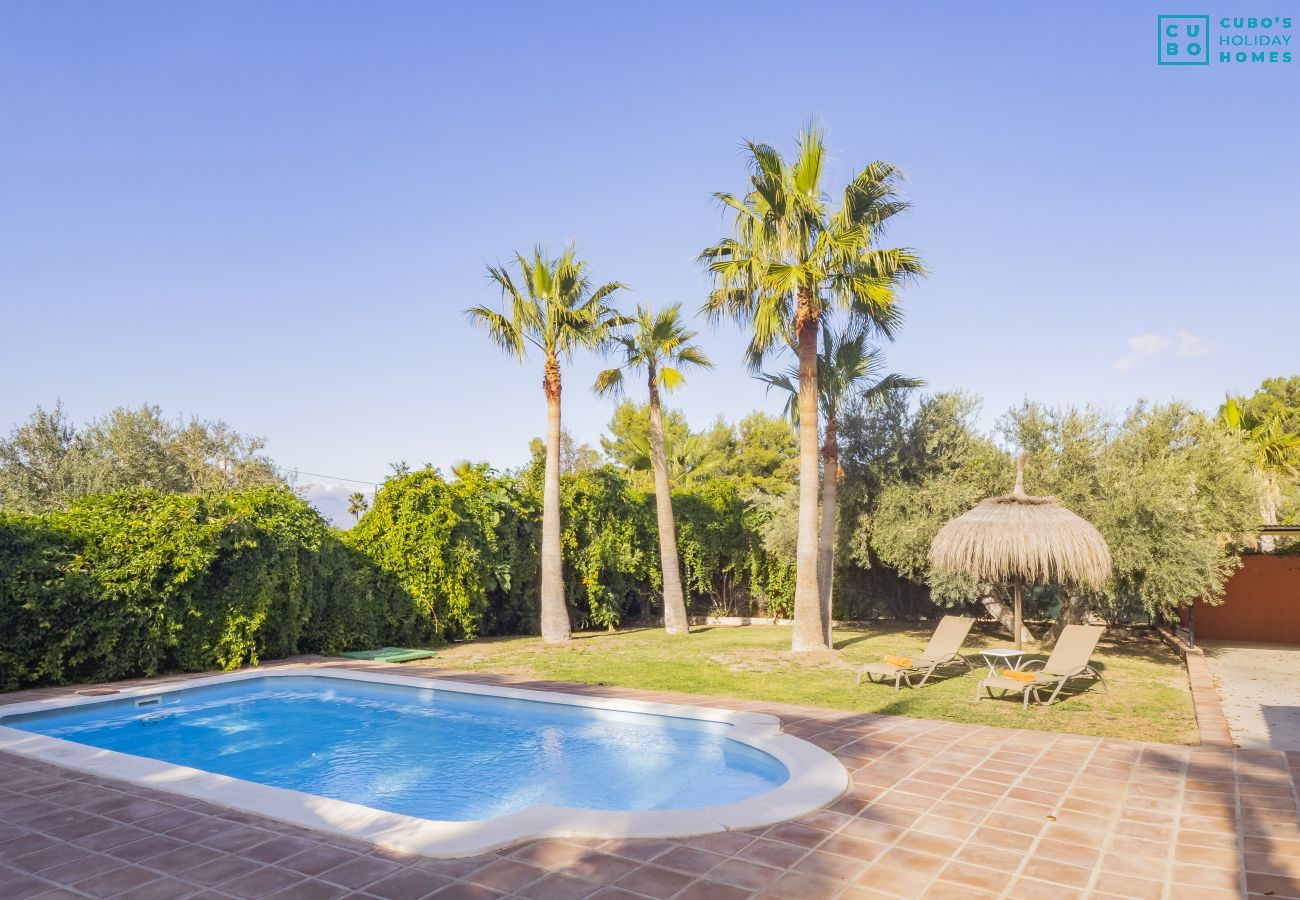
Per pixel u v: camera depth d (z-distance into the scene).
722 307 15.02
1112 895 4.17
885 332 15.34
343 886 4.30
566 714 10.09
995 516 11.77
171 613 12.08
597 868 4.54
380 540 16.45
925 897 4.14
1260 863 4.59
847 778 6.30
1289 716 9.01
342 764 8.35
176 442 32.88
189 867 4.58
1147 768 6.66
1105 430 14.52
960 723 8.60
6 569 10.64
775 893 4.20
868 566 17.69
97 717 10.12
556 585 17.19
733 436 41.72
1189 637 15.50
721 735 8.82
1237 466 13.54
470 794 7.31
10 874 4.49
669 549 18.78
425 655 14.84
